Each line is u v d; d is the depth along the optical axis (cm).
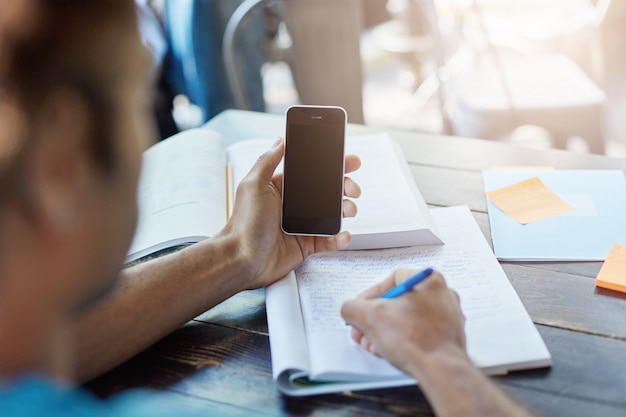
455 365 59
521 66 190
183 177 100
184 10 194
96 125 35
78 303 39
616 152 222
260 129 125
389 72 317
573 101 171
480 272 80
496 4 210
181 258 76
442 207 97
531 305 77
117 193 37
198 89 204
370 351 68
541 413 63
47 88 33
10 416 35
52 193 34
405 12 268
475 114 173
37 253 35
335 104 207
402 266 82
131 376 70
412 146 116
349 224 87
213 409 66
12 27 33
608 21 194
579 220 91
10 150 32
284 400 66
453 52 195
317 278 81
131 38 36
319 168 80
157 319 72
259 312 79
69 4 33
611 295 78
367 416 64
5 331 36
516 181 101
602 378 67
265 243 79
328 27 197
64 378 40
